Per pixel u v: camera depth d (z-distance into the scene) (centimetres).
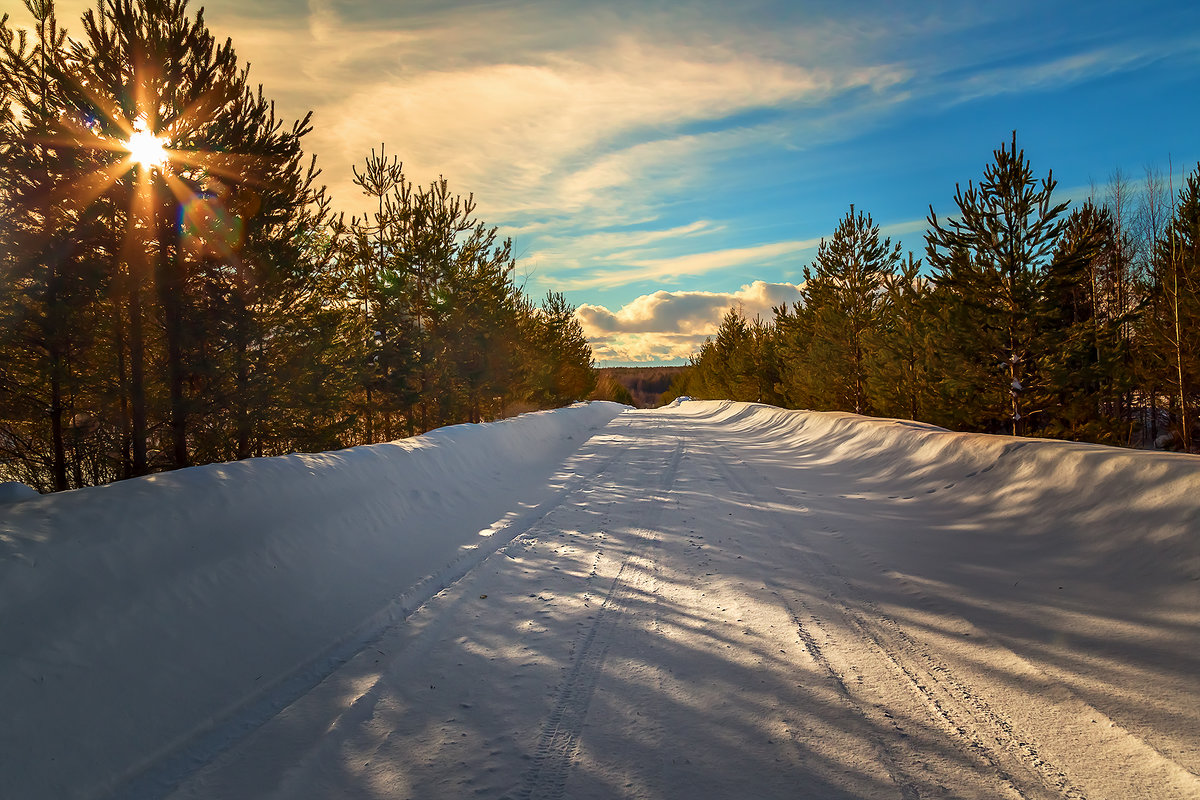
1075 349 1333
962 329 1431
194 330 818
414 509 688
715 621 414
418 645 391
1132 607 378
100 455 789
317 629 405
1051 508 571
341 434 1152
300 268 927
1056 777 236
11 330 670
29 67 692
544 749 270
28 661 270
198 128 812
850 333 2372
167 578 367
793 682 324
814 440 1370
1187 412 1481
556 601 464
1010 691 304
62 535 343
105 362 764
